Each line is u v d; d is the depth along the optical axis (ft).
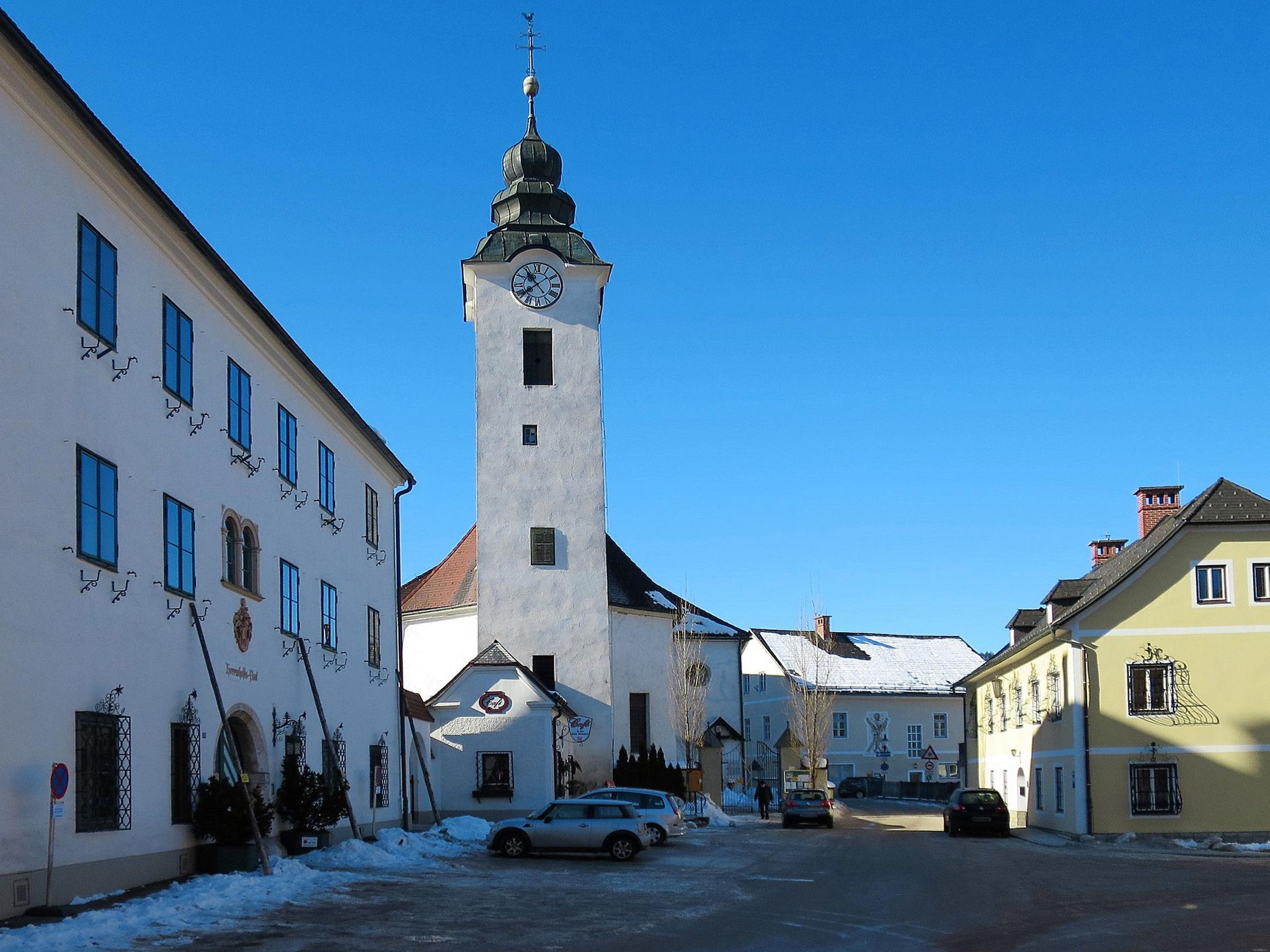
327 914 64.59
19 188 60.34
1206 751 134.21
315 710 105.70
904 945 56.39
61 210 64.34
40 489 61.26
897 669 315.37
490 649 158.61
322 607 110.32
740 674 224.33
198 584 81.35
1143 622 136.56
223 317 87.61
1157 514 170.09
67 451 64.18
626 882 84.53
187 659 78.59
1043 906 71.82
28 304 60.85
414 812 142.51
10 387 58.90
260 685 92.58
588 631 173.88
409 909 67.15
